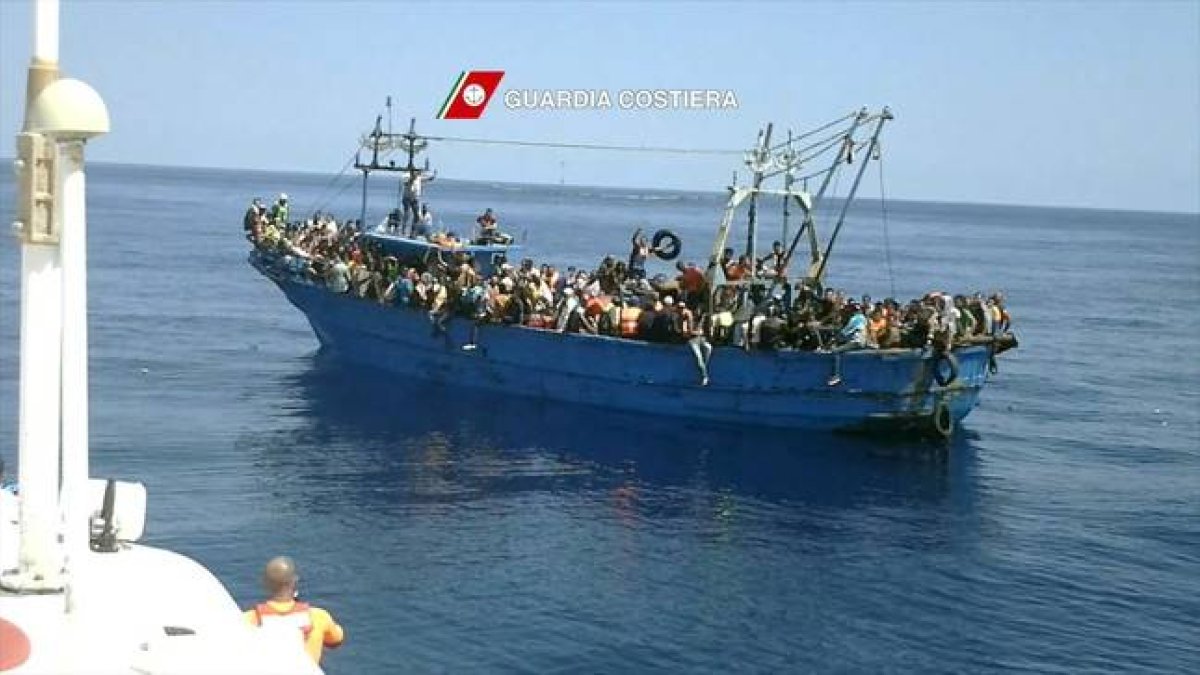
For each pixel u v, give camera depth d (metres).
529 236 142.25
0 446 29.27
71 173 7.08
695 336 33.31
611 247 127.31
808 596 21.17
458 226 158.25
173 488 26.47
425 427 33.72
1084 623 20.28
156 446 30.56
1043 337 66.75
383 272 39.84
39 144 6.97
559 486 28.16
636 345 34.06
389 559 22.03
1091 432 39.03
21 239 7.13
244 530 23.36
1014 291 99.44
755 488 28.72
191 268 82.88
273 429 33.03
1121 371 54.69
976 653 18.75
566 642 18.47
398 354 39.59
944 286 99.50
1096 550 24.80
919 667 18.12
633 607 20.17
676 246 38.50
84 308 7.24
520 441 32.44
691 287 35.56
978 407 42.88
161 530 23.14
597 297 36.06
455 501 26.41
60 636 6.87
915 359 32.34
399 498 26.44
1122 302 94.44
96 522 8.55
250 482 27.27
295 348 48.47
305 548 22.41
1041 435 38.00
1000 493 29.56
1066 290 103.88
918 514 27.17
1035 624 20.14
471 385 37.72
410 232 42.56
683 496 27.73
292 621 8.62
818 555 23.66
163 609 7.55
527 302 36.53
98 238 107.38
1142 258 171.00
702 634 19.12
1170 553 24.75
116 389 38.28
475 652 17.89
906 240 194.12
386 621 18.89
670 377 33.97
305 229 47.16
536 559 22.52
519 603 20.06
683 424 34.31
